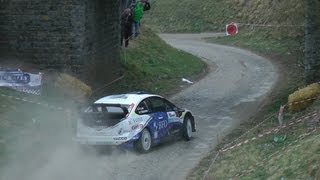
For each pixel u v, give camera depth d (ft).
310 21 112.37
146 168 77.05
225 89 150.92
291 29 258.98
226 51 246.68
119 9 152.35
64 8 119.65
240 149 82.38
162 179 72.38
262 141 83.20
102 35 136.36
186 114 94.79
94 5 129.08
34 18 120.57
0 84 106.11
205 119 112.16
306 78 113.80
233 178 68.85
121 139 81.15
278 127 89.86
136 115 83.46
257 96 136.87
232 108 123.03
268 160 71.36
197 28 320.50
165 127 88.79
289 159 66.95
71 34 120.06
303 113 95.45
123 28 172.35
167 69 179.93
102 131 81.76
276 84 155.12
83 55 121.39
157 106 88.74
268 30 272.72
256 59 217.97
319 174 56.70
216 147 88.33
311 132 78.02
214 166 76.79
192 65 197.16
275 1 289.12
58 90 111.24
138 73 160.25
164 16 340.80
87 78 124.57
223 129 101.86
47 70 121.19
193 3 341.21
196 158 82.23
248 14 304.71
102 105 84.12
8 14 121.29
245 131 97.71
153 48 199.82
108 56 142.00
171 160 81.30
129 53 179.63
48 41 120.88
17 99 101.45
